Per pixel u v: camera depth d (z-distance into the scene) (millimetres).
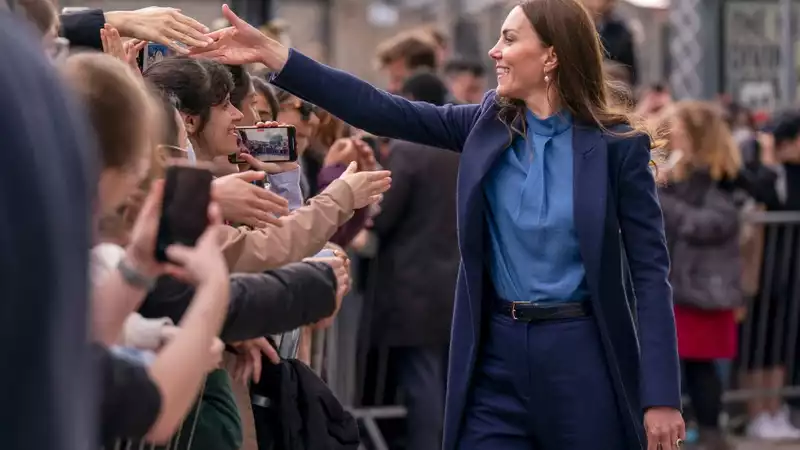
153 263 2637
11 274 1799
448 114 4621
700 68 15477
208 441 3521
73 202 1919
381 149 7555
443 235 7148
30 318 1820
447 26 18734
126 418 2377
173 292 3262
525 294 4367
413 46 8812
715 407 8492
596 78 4418
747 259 9266
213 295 2529
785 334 9516
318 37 15609
